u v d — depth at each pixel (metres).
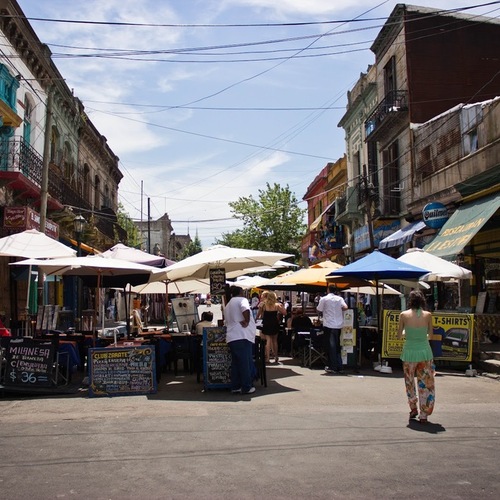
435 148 19.50
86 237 28.53
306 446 5.77
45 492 4.48
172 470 5.02
